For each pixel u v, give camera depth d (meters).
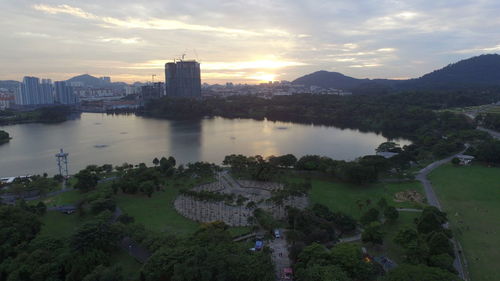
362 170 185.38
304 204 161.75
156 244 110.69
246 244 115.50
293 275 100.62
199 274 92.81
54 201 168.75
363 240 117.38
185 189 174.25
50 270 97.62
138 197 175.50
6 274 100.62
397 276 87.12
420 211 150.25
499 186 181.75
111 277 91.69
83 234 108.12
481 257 110.81
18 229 119.44
